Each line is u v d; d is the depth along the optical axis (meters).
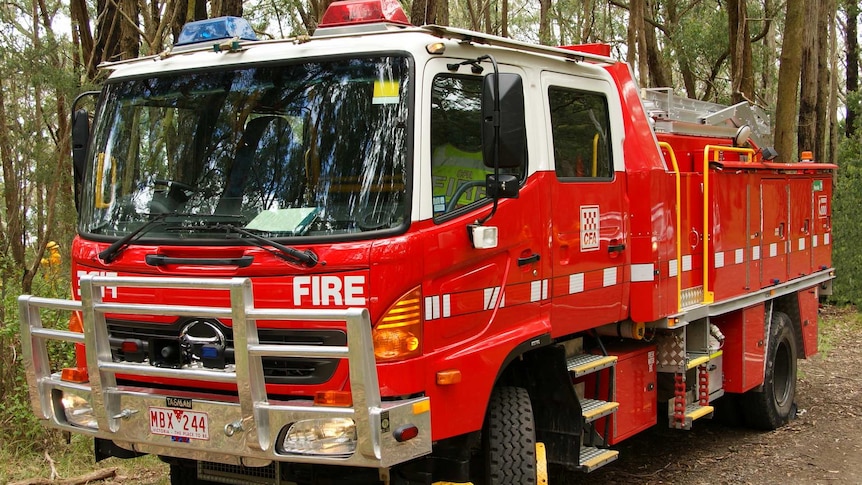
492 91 4.18
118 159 4.91
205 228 4.38
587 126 5.62
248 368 3.89
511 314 4.79
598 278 5.60
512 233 4.77
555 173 5.19
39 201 10.31
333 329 4.04
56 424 4.59
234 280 3.86
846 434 8.12
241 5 8.91
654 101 7.35
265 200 4.38
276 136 4.46
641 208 5.97
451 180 4.41
